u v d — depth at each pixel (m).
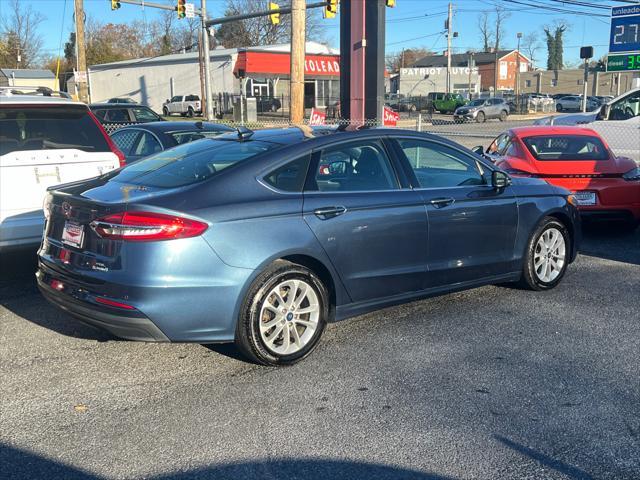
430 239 5.19
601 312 5.67
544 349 4.83
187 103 45.66
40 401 4.04
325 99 50.16
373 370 4.46
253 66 45.19
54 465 3.33
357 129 5.11
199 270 4.05
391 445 3.50
